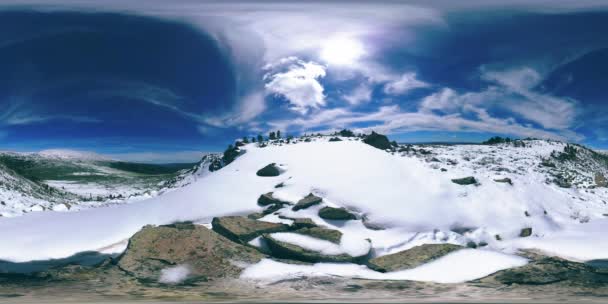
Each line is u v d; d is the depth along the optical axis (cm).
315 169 4647
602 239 3700
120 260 3014
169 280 2788
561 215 4325
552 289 2575
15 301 2303
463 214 3884
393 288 2645
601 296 2433
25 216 4819
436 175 4497
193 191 4709
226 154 6631
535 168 5928
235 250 3155
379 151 5066
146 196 7575
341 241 3312
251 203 4269
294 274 2897
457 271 2944
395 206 3941
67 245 3741
